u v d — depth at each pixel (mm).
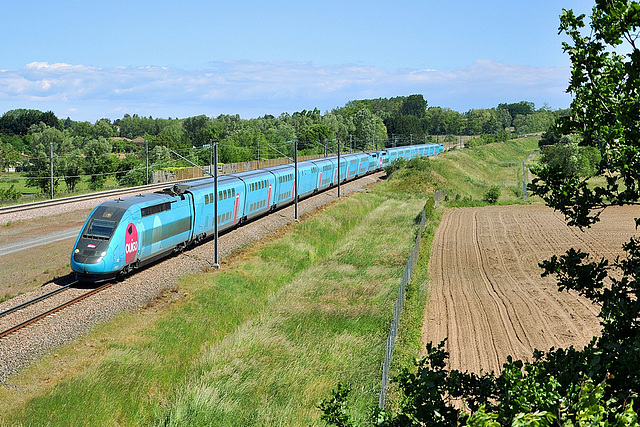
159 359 19438
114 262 26156
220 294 27188
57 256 35625
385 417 8320
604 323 7848
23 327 20922
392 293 28906
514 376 7059
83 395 16188
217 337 22734
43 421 14711
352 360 20844
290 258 36500
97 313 22859
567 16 7941
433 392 7863
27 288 28250
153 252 29844
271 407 16797
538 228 49281
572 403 6434
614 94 7789
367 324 24656
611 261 35844
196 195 34156
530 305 28219
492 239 45438
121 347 19922
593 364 7082
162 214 30312
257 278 31031
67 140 117000
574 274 8578
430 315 26922
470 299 29562
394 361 20234
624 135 7684
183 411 16031
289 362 20281
